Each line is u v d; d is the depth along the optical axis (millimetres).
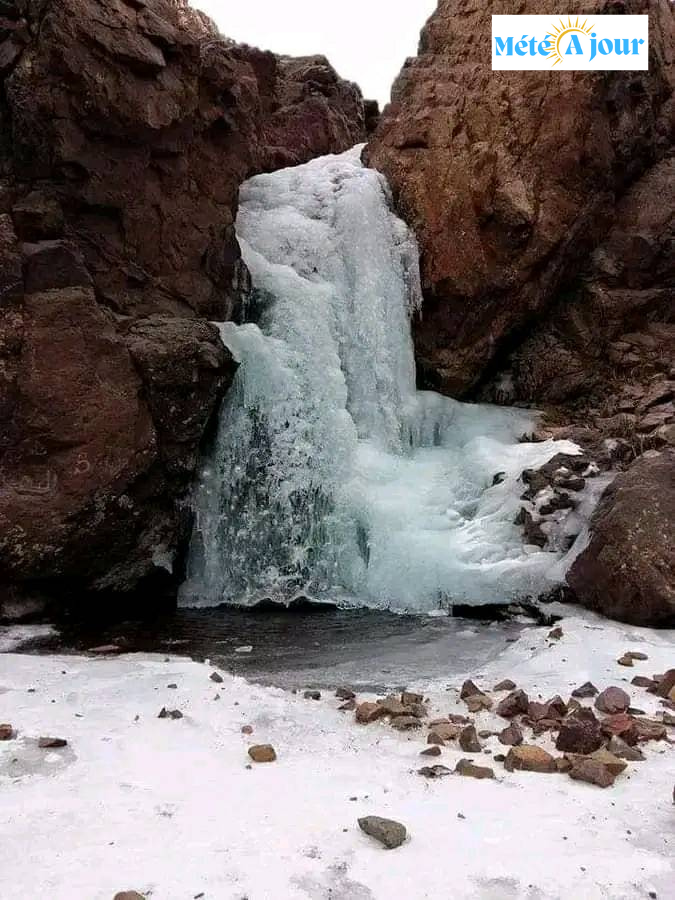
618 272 10867
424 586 7367
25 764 3582
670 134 11773
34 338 6684
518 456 8688
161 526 7410
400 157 10883
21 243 6918
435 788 3355
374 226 10172
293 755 3756
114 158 7617
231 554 7918
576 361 10609
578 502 7539
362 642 6148
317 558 7977
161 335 7371
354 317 9734
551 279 10547
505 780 3447
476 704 4449
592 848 2836
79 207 7422
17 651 5805
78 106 7195
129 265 7750
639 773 3537
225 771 3533
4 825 2994
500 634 6336
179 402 7328
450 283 10320
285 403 8367
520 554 7348
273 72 15141
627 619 6246
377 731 4102
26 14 7129
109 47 7270
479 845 2846
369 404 9477
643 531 6336
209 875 2664
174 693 4582
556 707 4277
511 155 10422
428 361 10516
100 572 7047
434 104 10969
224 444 8086
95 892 2566
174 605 7605
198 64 8148
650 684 4766
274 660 5621
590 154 10359
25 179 7180
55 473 6715
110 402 6887
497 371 11047
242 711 4312
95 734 3947
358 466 8477
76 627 6609
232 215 8953
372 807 3154
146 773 3490
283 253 9977
